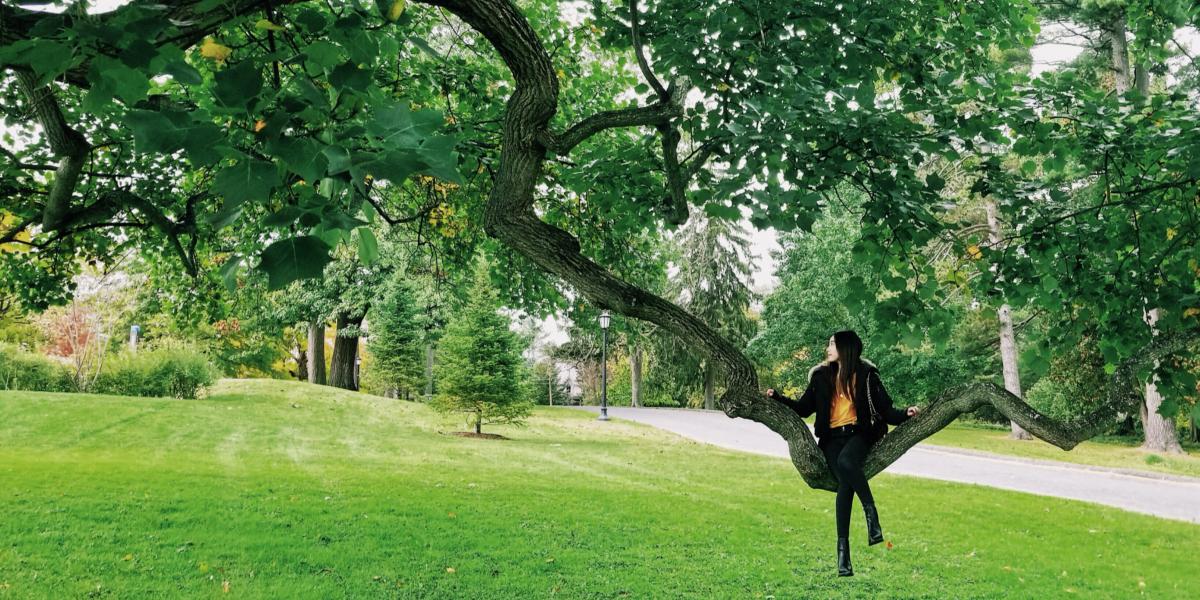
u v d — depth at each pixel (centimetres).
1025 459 1898
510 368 2200
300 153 153
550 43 749
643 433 2417
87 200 583
